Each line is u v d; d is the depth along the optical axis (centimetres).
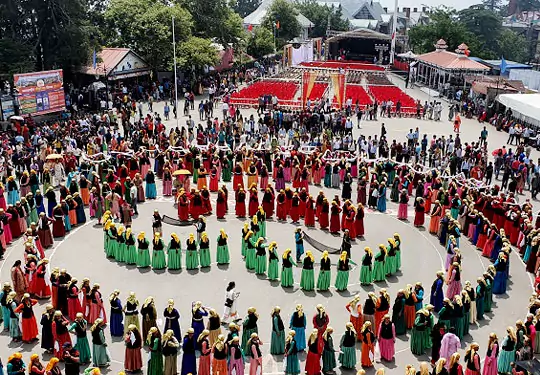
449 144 4069
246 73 7950
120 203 2867
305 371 1725
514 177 3500
